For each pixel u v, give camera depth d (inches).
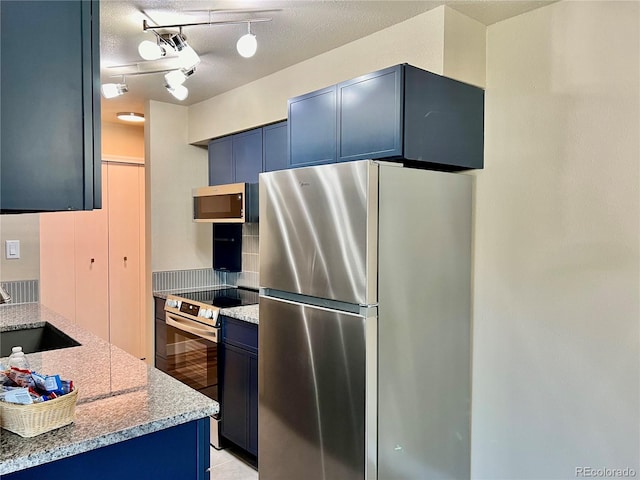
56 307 157.8
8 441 42.2
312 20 84.9
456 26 81.8
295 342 83.9
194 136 143.9
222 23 85.3
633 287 70.7
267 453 91.7
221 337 112.6
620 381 72.3
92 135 38.4
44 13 36.4
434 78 78.7
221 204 127.6
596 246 74.5
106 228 167.3
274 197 87.3
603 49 73.2
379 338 72.6
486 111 88.0
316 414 80.2
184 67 94.7
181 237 146.6
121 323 171.2
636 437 70.9
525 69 82.4
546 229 80.4
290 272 84.4
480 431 90.0
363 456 72.3
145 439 48.6
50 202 36.6
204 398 53.9
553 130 79.2
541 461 81.7
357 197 71.6
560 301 78.9
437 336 82.6
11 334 92.2
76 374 62.4
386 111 76.2
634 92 70.1
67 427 45.5
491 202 87.5
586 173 75.4
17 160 35.2
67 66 37.4
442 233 82.7
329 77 100.0
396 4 79.0
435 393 82.9
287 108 104.8
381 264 72.2
